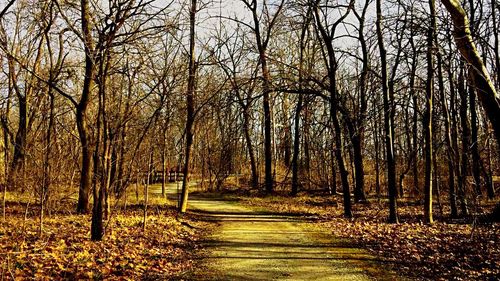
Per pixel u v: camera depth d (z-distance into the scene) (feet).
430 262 31.55
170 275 28.58
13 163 60.03
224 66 60.39
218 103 60.90
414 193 94.58
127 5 33.96
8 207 54.03
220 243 40.73
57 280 25.07
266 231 48.52
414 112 86.63
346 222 54.85
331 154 94.43
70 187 65.26
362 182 82.79
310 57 95.55
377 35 53.16
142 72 39.22
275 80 64.03
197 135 111.45
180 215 61.16
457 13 27.43
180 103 59.93
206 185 132.87
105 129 36.65
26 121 76.28
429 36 29.63
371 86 69.05
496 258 31.32
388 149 53.98
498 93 29.71
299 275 28.53
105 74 35.83
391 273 29.07
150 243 38.52
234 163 127.85
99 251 32.94
